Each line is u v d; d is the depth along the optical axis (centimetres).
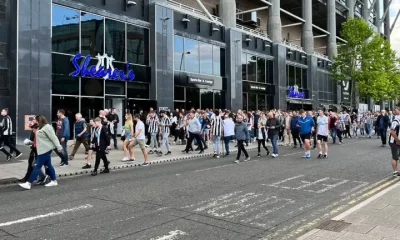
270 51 3600
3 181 948
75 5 1897
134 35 2247
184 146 1916
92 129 1123
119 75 2095
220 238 503
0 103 1625
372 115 2883
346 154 1546
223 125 1577
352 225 512
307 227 547
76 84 1889
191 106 2639
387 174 1019
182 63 2586
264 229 543
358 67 4347
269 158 1440
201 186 866
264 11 4144
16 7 1644
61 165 1202
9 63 1659
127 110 2180
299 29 5025
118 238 501
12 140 1574
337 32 5838
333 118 2123
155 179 976
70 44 1872
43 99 1711
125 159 1332
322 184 885
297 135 1903
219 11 3175
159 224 566
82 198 755
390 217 549
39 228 548
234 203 699
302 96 4081
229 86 2988
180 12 2573
